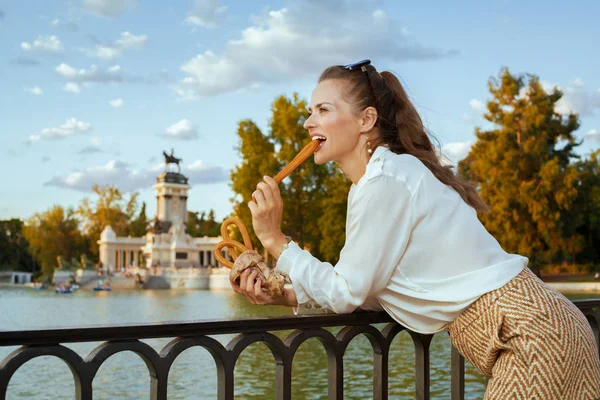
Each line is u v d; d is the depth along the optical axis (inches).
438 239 81.8
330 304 84.0
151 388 75.7
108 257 3971.5
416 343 101.2
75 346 693.3
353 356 603.8
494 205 1732.3
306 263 85.7
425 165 88.1
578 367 75.7
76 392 70.0
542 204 1690.5
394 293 85.2
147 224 4618.6
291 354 85.1
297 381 493.4
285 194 2107.5
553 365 74.4
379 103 91.2
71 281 3314.5
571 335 75.7
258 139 2100.1
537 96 1765.5
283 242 90.1
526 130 1768.0
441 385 458.6
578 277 2033.7
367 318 92.3
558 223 1743.4
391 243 82.1
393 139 91.9
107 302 1916.8
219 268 3179.1
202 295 2385.6
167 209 3754.9
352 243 83.4
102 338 71.1
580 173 1786.4
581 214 1819.6
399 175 82.8
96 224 4350.4
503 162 1711.4
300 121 2101.4
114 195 4421.8
